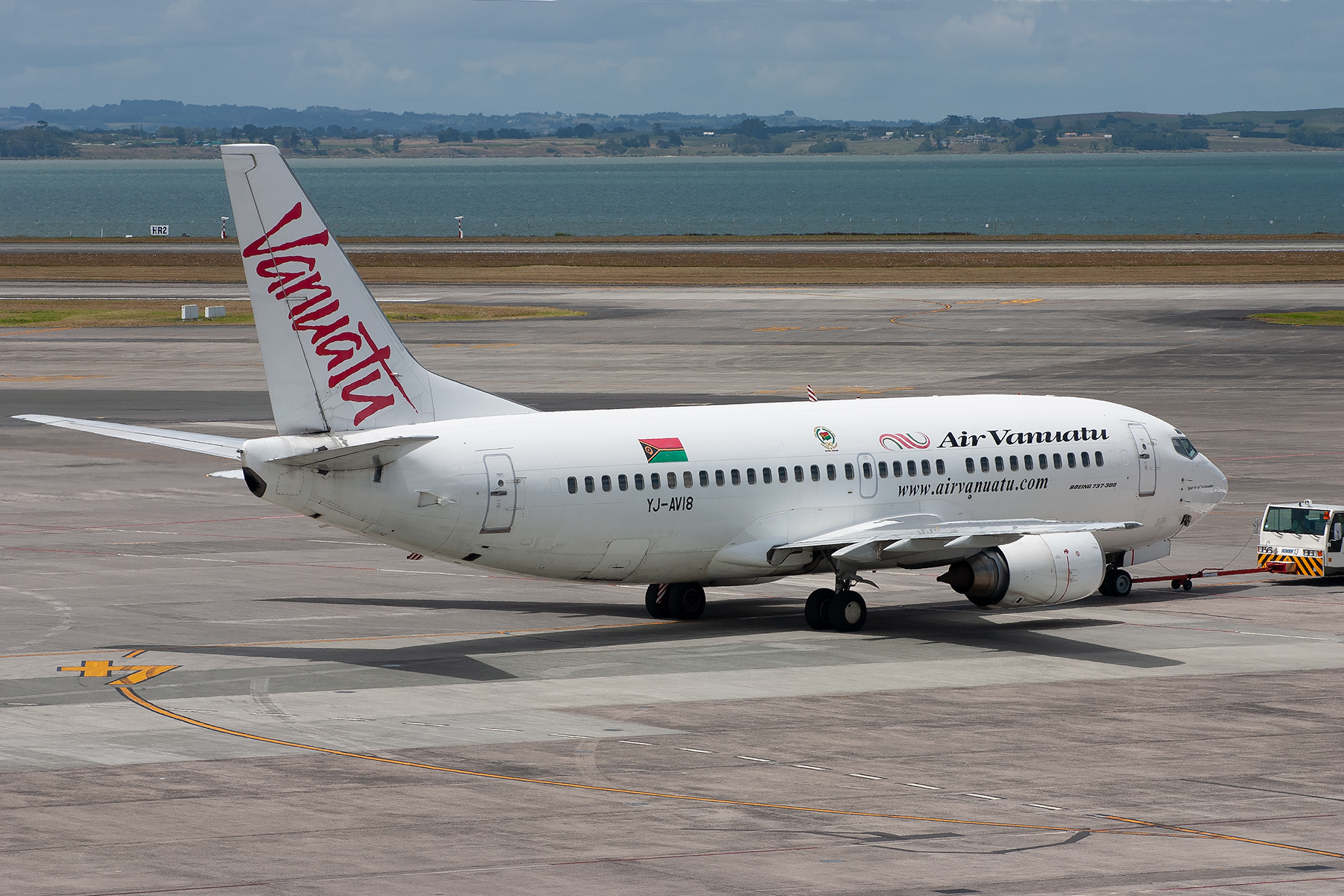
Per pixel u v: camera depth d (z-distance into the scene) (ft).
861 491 363.97
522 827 208.23
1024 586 347.15
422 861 193.26
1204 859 196.34
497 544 330.13
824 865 192.65
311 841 201.16
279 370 316.81
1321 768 241.14
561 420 342.23
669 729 263.49
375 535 325.01
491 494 325.62
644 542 342.23
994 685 299.17
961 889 184.03
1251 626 362.12
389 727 264.72
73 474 580.71
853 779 233.96
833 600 355.77
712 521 348.38
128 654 322.55
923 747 252.62
